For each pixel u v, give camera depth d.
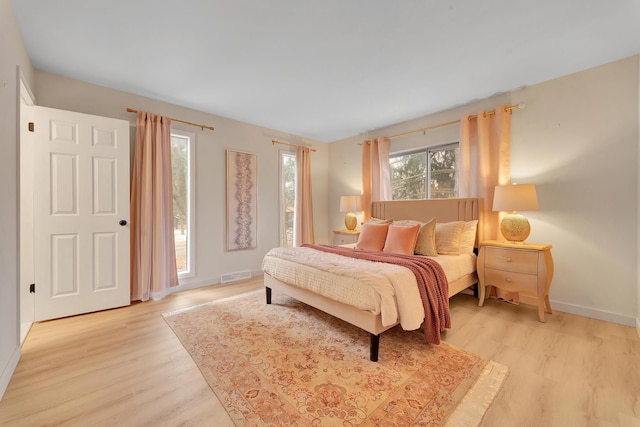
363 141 4.58
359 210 4.42
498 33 2.08
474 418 1.35
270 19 1.92
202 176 3.70
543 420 1.34
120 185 2.87
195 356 1.93
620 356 1.91
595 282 2.58
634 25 1.98
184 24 1.97
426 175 3.94
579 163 2.65
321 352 1.98
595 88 2.56
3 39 1.66
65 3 1.75
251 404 1.46
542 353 1.96
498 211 2.91
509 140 3.03
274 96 3.22
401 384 1.62
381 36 2.12
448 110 3.62
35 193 2.45
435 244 2.97
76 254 2.64
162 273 3.21
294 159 4.88
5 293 1.64
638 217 2.35
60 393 1.54
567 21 1.94
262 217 4.38
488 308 2.85
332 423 1.33
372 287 1.85
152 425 1.32
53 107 2.67
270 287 2.93
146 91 3.08
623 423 1.31
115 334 2.26
